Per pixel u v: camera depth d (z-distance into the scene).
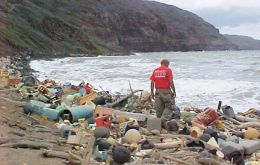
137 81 26.36
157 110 11.76
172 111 11.75
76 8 108.31
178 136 10.27
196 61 56.03
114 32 118.12
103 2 128.00
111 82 26.00
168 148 9.34
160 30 145.50
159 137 10.24
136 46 130.88
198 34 192.00
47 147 8.44
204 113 12.03
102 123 10.83
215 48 194.62
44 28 78.88
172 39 153.50
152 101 14.98
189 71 35.09
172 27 165.50
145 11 145.75
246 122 12.66
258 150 9.57
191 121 11.94
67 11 103.25
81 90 16.95
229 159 8.64
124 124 11.42
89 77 29.92
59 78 29.17
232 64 45.88
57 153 7.83
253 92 21.02
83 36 88.06
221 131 11.59
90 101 13.92
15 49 55.09
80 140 8.90
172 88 11.66
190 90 22.05
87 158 7.59
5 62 30.00
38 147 8.40
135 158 8.32
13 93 15.77
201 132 10.49
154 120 11.06
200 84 24.55
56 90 16.92
